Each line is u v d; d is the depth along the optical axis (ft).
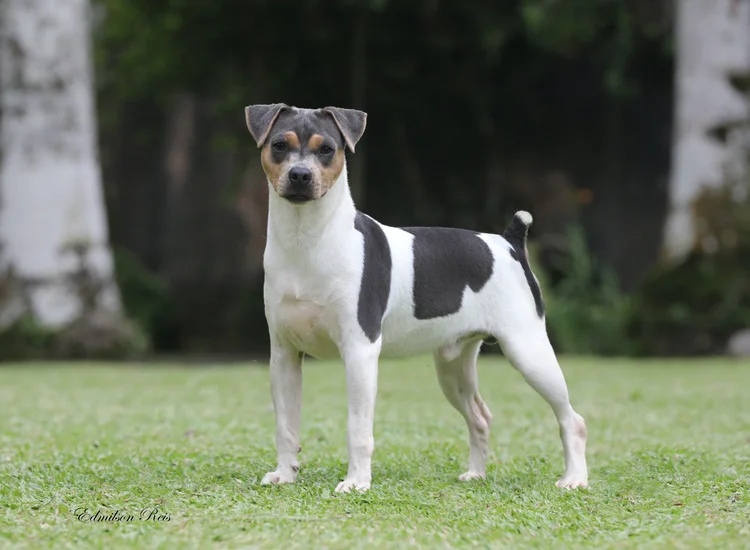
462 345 22.26
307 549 15.93
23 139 53.21
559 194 73.92
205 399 35.19
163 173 84.23
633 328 54.49
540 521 18.25
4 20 53.21
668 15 67.10
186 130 83.25
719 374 41.91
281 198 20.27
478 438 23.20
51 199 53.26
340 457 25.16
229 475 22.34
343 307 20.36
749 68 54.60
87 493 20.43
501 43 69.26
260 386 38.60
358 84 71.20
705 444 26.30
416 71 72.43
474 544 16.56
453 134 75.00
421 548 16.08
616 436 28.27
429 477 22.63
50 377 41.91
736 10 54.44
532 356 21.79
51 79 53.36
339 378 41.14
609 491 21.11
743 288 52.85
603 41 69.77
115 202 84.43
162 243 83.87
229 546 16.12
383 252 21.12
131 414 31.71
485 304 21.84
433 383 39.91
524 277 22.21
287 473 21.59
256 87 73.51
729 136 54.44
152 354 62.34
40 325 52.24
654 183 73.10
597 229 73.46
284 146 20.43
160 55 74.74
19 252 52.85
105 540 16.56
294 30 71.61
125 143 85.71
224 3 70.38
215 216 81.92
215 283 80.28
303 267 20.36
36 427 29.01
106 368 46.37
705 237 53.83
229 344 74.33
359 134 20.90
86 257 53.72
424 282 21.40
